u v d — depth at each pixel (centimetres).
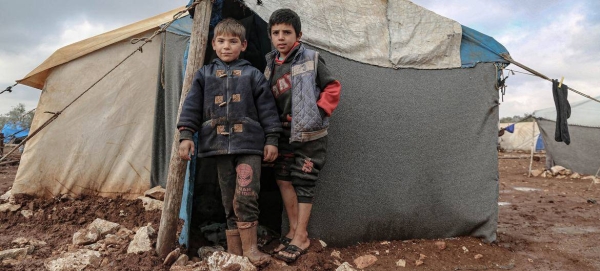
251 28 428
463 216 416
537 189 1030
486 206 420
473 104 430
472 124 428
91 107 593
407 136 405
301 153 313
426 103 416
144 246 316
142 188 585
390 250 375
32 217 474
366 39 405
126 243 338
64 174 577
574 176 1318
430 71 424
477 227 422
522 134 3077
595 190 1017
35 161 567
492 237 419
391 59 410
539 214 676
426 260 359
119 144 594
